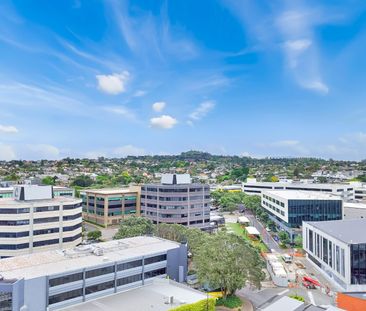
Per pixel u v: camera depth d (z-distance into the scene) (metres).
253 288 85.31
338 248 89.88
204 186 155.75
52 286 62.53
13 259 71.62
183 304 63.91
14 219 108.62
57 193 180.50
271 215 178.62
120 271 72.12
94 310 61.88
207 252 76.88
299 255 121.00
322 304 75.69
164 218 149.62
